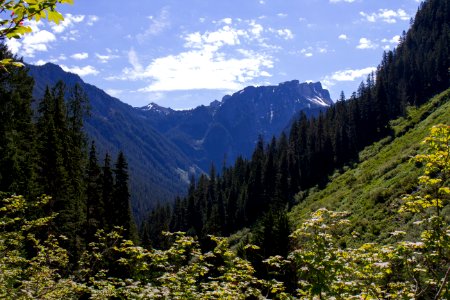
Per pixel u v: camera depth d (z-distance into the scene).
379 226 28.95
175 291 7.23
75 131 42.38
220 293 7.20
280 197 61.28
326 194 59.94
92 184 34.47
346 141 79.06
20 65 3.81
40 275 9.42
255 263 14.02
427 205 6.18
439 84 94.06
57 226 26.41
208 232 45.91
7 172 24.75
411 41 123.88
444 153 5.93
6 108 28.45
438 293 5.53
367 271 6.43
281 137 103.06
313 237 6.51
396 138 69.50
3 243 10.59
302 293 6.80
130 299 7.00
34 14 3.44
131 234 37.03
